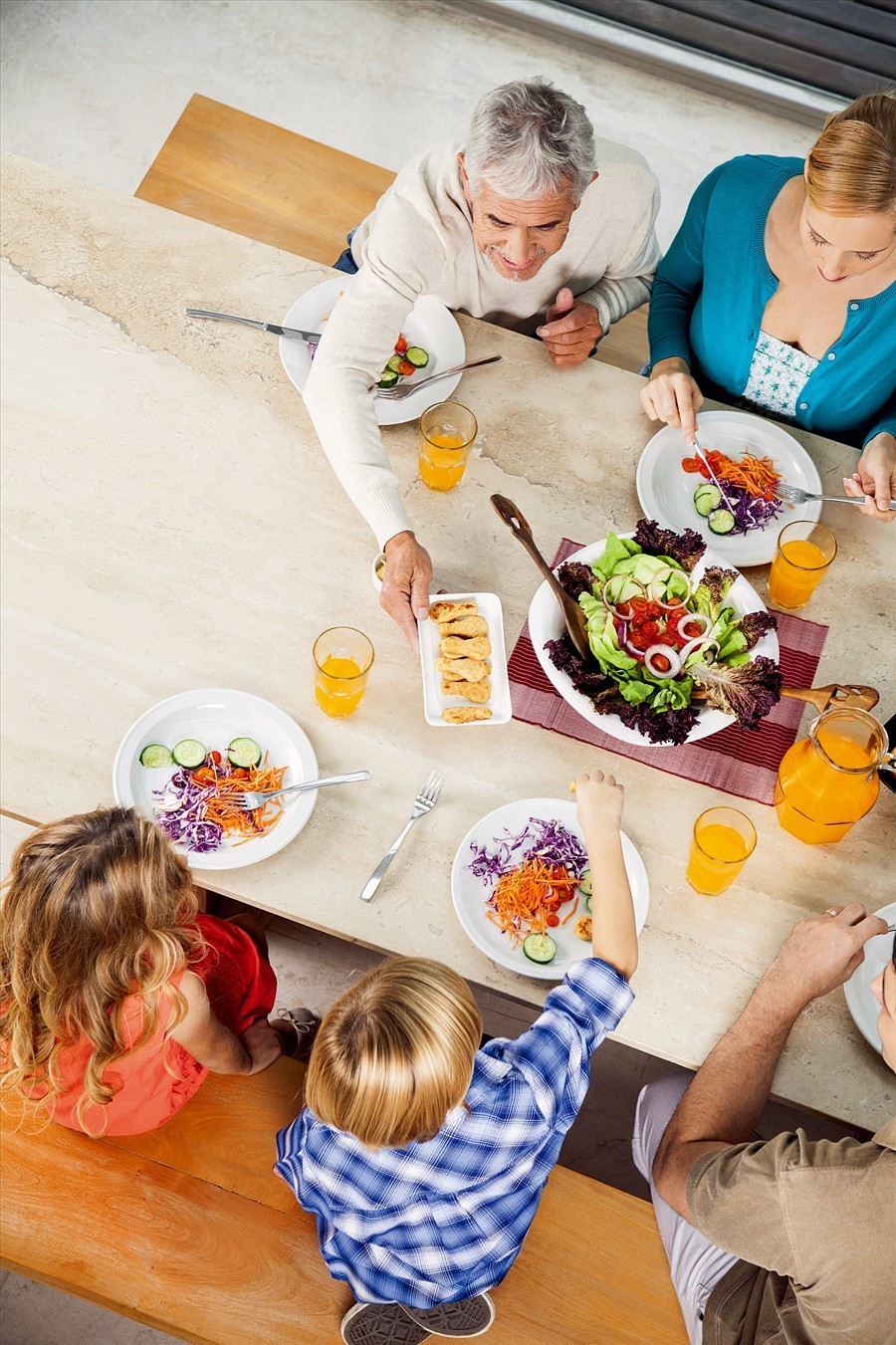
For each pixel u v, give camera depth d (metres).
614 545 1.83
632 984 1.65
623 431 2.13
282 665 1.86
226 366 2.12
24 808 1.71
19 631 1.84
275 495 2.01
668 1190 1.61
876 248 1.87
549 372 2.19
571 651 1.79
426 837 1.74
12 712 1.77
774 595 1.97
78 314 2.12
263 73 3.96
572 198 1.93
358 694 1.78
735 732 1.86
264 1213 1.73
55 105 3.77
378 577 1.91
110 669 1.83
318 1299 1.69
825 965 1.59
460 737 1.83
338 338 2.01
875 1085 1.61
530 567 1.98
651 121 4.10
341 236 2.84
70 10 3.95
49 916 1.44
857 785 1.64
